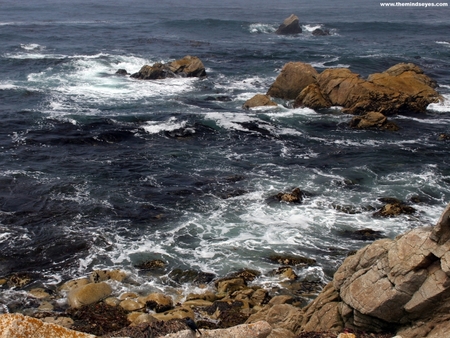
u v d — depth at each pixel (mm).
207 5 163500
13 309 16875
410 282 11836
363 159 30594
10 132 33188
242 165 29594
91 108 39500
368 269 13094
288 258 20266
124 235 21938
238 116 38188
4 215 22938
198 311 16703
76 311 16734
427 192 26156
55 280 18797
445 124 37625
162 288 18453
